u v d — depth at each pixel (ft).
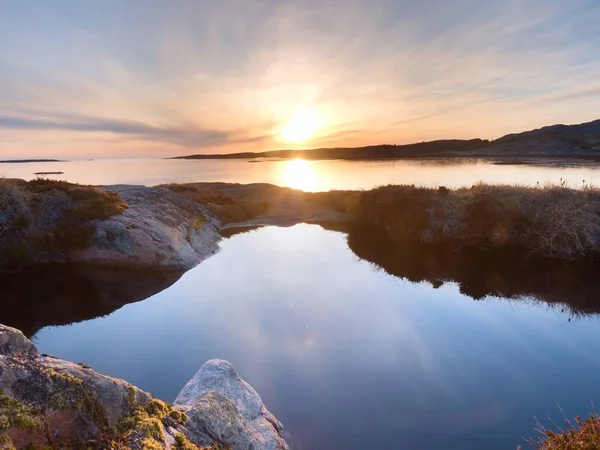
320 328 39.06
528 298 47.96
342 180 185.06
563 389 27.81
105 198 65.00
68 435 9.56
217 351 33.99
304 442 22.18
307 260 67.21
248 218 110.01
